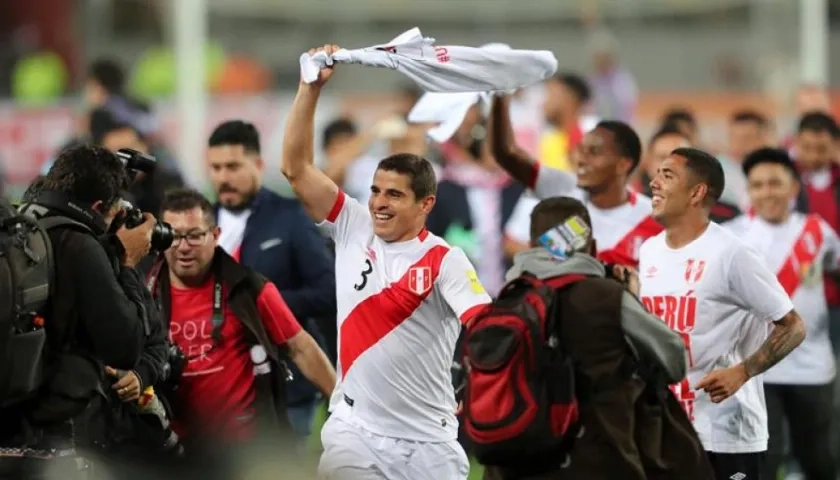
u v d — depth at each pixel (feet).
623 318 67.77
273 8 268.41
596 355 67.82
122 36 259.19
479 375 67.36
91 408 69.51
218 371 81.25
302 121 75.51
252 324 80.79
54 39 264.11
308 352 81.92
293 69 258.37
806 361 102.27
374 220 74.84
